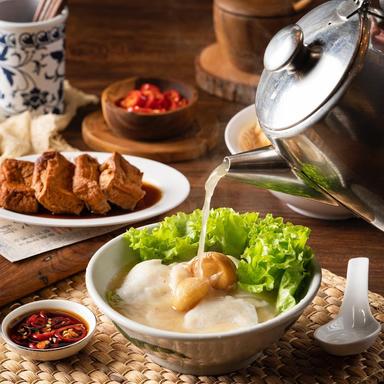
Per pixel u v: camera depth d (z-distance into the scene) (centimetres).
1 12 139
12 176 119
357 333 98
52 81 140
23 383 93
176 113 134
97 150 136
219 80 149
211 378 93
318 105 83
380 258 112
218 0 148
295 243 95
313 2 144
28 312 99
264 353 96
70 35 170
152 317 93
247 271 95
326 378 94
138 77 144
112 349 97
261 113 87
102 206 116
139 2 187
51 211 117
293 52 83
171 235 100
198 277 94
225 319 92
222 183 126
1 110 142
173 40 170
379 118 84
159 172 126
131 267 99
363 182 86
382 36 84
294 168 89
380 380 94
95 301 92
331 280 106
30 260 109
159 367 95
